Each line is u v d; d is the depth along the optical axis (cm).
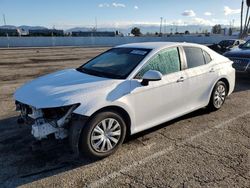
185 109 536
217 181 353
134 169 383
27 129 518
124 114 433
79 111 376
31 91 420
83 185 347
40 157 415
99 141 402
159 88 468
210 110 625
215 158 412
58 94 389
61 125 379
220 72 607
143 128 461
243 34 3725
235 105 686
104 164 397
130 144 459
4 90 858
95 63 521
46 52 2672
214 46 2142
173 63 507
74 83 425
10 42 4050
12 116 593
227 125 548
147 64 465
